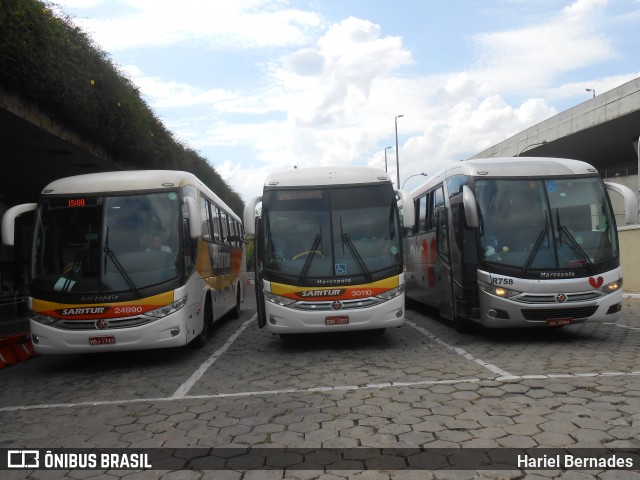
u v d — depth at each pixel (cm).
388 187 974
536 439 466
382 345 972
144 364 919
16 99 1059
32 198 2059
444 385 655
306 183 972
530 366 735
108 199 881
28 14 999
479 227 929
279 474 424
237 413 588
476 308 946
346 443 480
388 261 923
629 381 632
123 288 832
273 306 912
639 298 1580
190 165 2288
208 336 1211
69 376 860
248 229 955
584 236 913
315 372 771
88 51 1270
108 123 1381
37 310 836
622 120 2677
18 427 588
